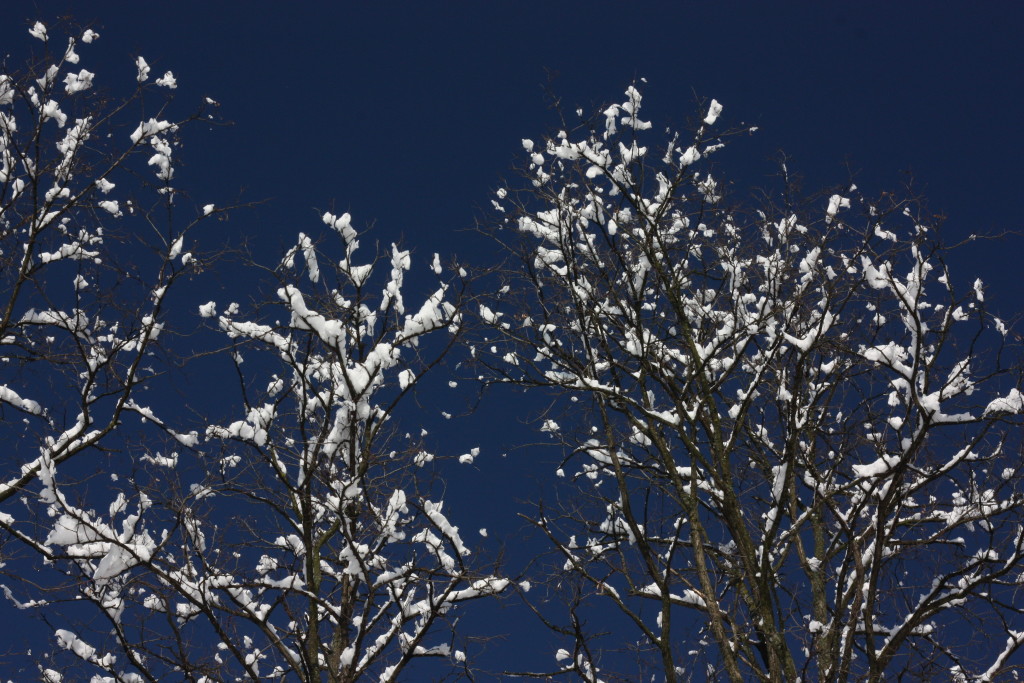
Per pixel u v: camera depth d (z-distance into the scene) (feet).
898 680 28.09
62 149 31.71
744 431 34.63
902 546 32.12
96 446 31.68
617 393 32.14
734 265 32.40
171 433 29.84
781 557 31.07
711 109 32.24
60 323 31.37
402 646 28.76
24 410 30.40
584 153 32.22
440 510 30.32
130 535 25.50
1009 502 29.37
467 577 27.58
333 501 28.53
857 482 30.35
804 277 31.45
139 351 30.14
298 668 27.25
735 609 30.60
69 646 26.91
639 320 33.04
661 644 29.53
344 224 27.94
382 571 29.78
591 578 30.76
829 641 28.50
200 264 30.37
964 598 30.17
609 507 35.24
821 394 33.63
